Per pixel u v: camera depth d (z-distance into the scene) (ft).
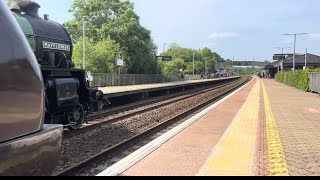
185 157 29.84
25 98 12.51
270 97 106.22
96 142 39.34
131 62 241.76
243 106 76.13
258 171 25.91
